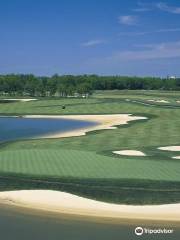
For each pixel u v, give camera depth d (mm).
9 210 32375
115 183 37781
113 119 103875
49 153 53375
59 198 34438
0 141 68250
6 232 28516
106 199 33969
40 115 116062
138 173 42188
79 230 28938
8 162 47156
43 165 45656
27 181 38594
